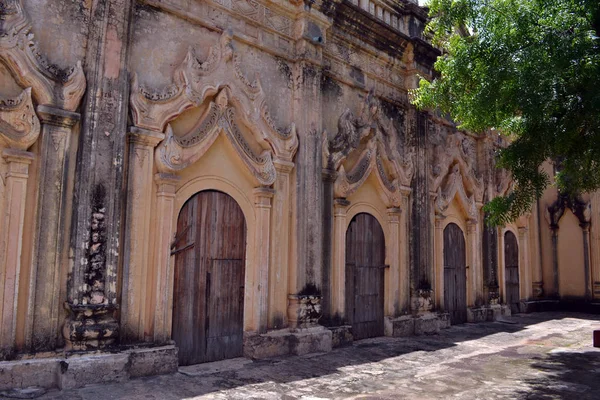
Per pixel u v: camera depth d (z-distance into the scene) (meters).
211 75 7.69
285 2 8.96
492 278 14.09
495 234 14.40
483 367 7.91
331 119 9.77
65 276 6.14
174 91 7.20
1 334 5.66
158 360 6.64
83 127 6.32
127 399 5.51
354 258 10.02
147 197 6.91
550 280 17.12
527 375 7.42
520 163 7.76
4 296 5.69
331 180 9.47
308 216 8.77
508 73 7.04
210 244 7.67
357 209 10.14
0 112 5.78
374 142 10.33
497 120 7.88
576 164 8.25
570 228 16.95
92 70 6.45
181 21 7.57
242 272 8.05
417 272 11.12
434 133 12.48
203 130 7.52
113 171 6.48
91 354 6.09
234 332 7.86
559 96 6.92
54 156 6.13
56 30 6.30
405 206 11.20
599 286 16.19
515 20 7.15
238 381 6.54
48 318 5.97
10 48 5.84
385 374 7.25
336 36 9.99
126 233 6.64
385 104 11.12
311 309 8.59
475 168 14.31
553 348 9.70
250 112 8.17
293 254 8.66
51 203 6.07
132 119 6.83
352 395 6.12
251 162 8.14
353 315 9.88
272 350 8.09
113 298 6.35
